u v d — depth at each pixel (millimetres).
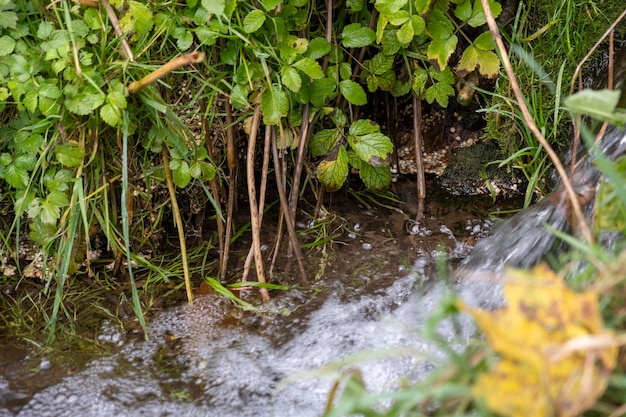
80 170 2238
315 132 2793
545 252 2189
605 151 2301
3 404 1939
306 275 2484
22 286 2471
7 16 2145
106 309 2352
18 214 2295
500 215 2768
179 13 2275
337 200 2893
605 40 2643
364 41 2465
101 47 2184
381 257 2559
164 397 1962
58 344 2191
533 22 2721
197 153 2316
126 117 2152
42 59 2191
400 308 2291
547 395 1174
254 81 2357
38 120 2311
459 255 2543
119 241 2471
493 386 1203
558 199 2119
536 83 2676
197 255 2609
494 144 2926
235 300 2365
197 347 2164
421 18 2326
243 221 2777
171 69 2043
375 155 2572
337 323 2234
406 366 2002
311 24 2672
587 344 1151
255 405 1919
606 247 1914
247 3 2316
